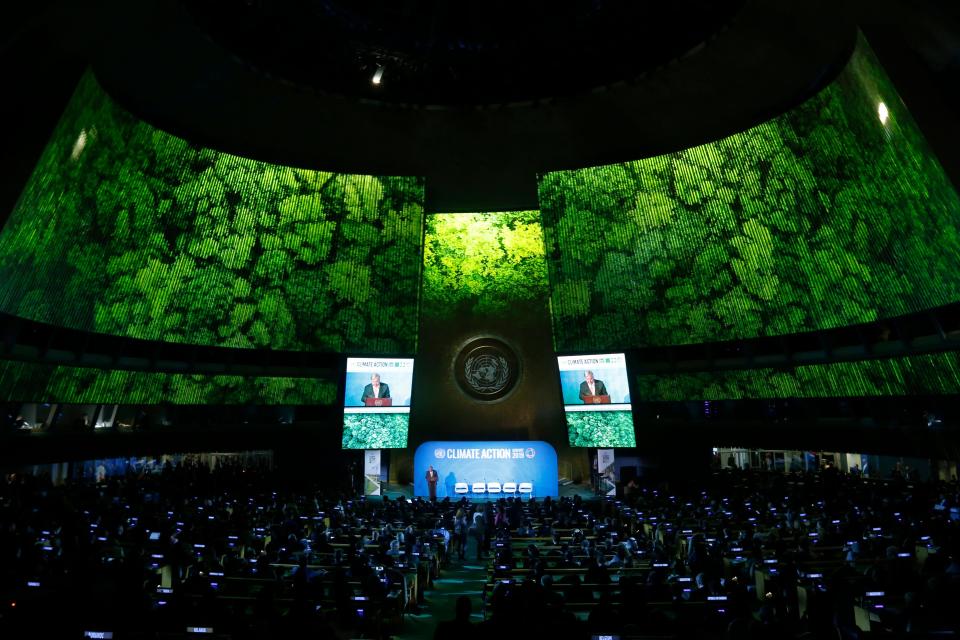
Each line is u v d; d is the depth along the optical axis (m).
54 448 24.55
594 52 26.52
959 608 8.27
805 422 29.09
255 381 31.52
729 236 27.95
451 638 6.61
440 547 18.39
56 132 19.70
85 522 15.66
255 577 12.24
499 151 30.91
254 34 23.89
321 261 31.11
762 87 24.64
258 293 30.34
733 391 30.16
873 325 24.97
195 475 29.33
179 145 26.09
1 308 21.48
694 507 22.69
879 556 13.82
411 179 30.88
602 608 8.64
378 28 25.92
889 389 25.25
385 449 33.88
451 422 35.25
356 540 16.02
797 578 11.52
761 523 18.94
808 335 27.56
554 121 29.14
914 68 17.80
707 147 27.12
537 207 34.22
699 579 11.35
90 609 8.31
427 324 35.84
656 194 29.06
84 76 19.81
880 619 9.67
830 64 21.67
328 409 34.62
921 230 20.98
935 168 18.78
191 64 23.44
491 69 27.83
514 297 35.78
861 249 23.83
